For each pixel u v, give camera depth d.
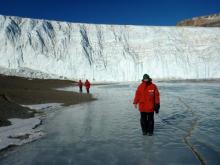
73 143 7.15
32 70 53.84
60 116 11.75
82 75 57.06
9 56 56.56
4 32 59.59
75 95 21.88
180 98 18.69
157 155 5.95
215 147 6.45
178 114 11.61
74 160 5.78
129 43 64.31
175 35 66.75
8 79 36.91
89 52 61.03
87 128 9.09
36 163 5.64
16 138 7.66
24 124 9.55
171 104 15.34
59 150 6.52
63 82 46.28
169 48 63.00
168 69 59.31
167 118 10.68
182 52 62.66
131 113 12.41
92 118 11.13
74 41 62.44
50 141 7.38
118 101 18.00
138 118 10.95
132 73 58.34
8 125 9.34
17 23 63.19
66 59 58.84
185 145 6.68
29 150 6.54
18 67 54.78
